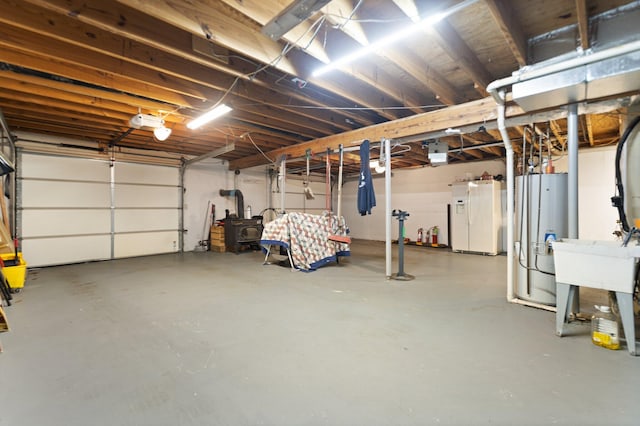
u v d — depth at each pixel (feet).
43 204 18.38
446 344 7.77
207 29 7.77
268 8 7.39
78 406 5.35
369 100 12.98
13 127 16.93
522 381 6.08
